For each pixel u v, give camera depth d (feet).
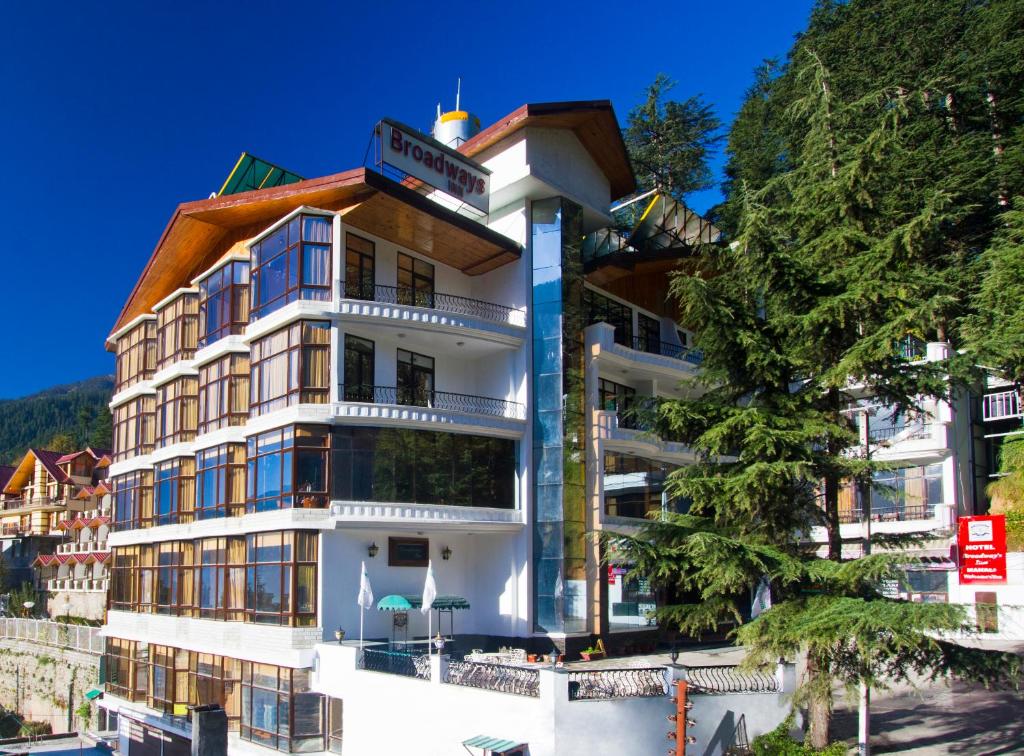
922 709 61.21
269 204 83.30
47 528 206.08
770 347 52.95
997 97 103.30
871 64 108.47
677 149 156.25
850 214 53.93
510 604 83.41
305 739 70.44
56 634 127.13
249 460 81.25
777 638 47.50
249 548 79.20
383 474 76.48
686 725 51.70
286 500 75.00
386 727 61.31
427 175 82.84
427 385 87.30
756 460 51.26
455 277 92.68
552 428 85.10
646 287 107.65
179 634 88.84
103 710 104.37
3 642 141.69
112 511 110.01
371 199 76.43
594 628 83.15
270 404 79.41
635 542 50.67
